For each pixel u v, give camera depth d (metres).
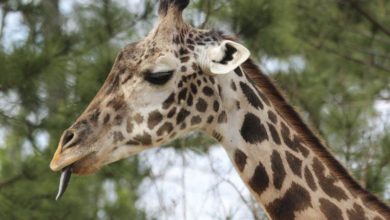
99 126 12.95
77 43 21.86
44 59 20.47
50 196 21.64
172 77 13.09
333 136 21.88
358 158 20.50
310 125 13.49
